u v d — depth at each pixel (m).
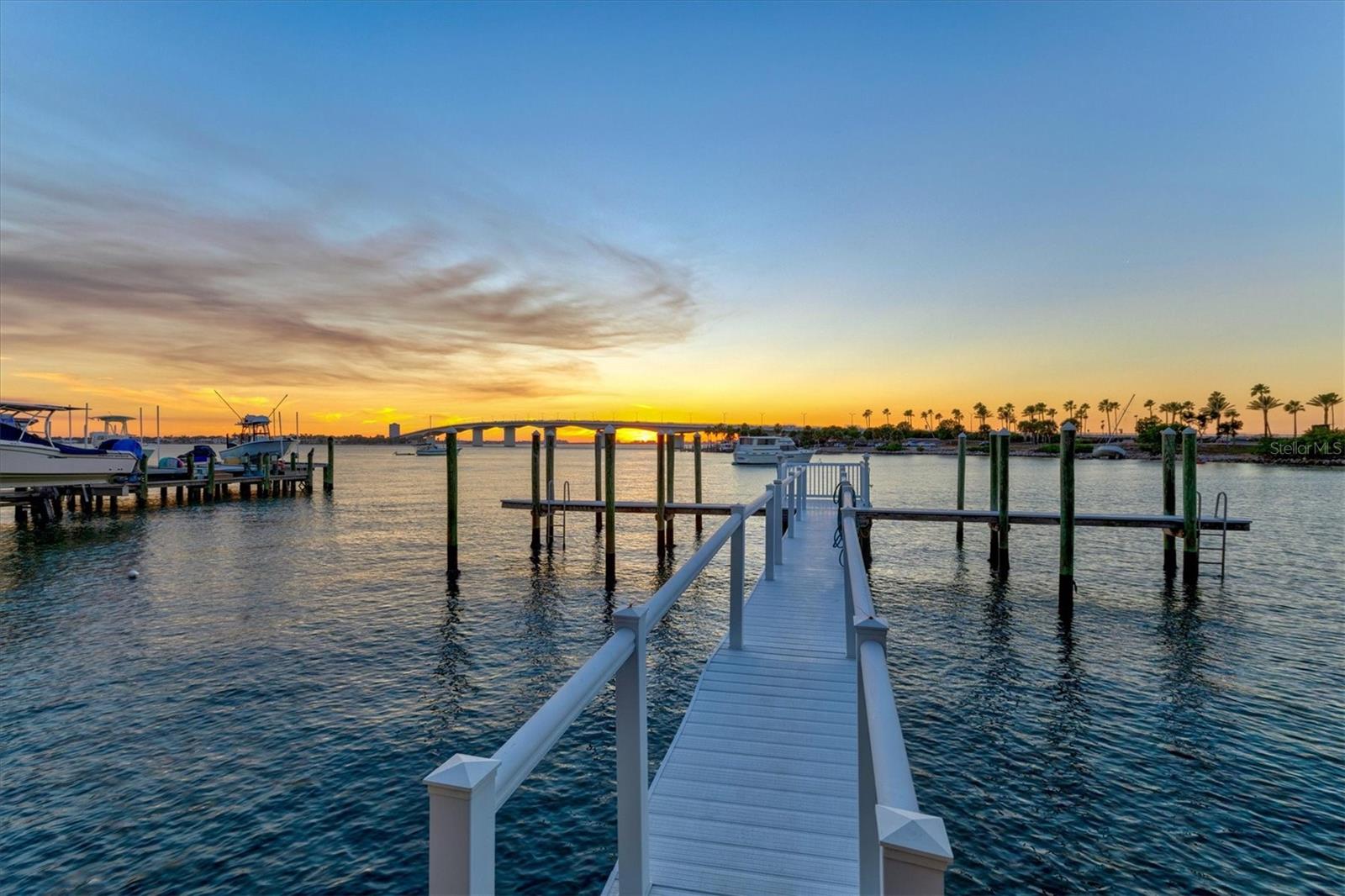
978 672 9.95
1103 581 15.87
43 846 5.86
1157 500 34.88
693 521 28.52
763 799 4.10
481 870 1.54
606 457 16.38
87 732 8.00
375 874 5.52
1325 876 5.40
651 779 4.40
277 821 6.24
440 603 14.54
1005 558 15.84
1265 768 7.04
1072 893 5.24
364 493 43.53
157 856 5.73
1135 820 6.18
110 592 15.44
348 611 13.75
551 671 10.24
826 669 6.07
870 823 2.94
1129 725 8.09
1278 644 11.16
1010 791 6.66
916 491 41.06
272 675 9.95
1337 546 20.06
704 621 13.27
